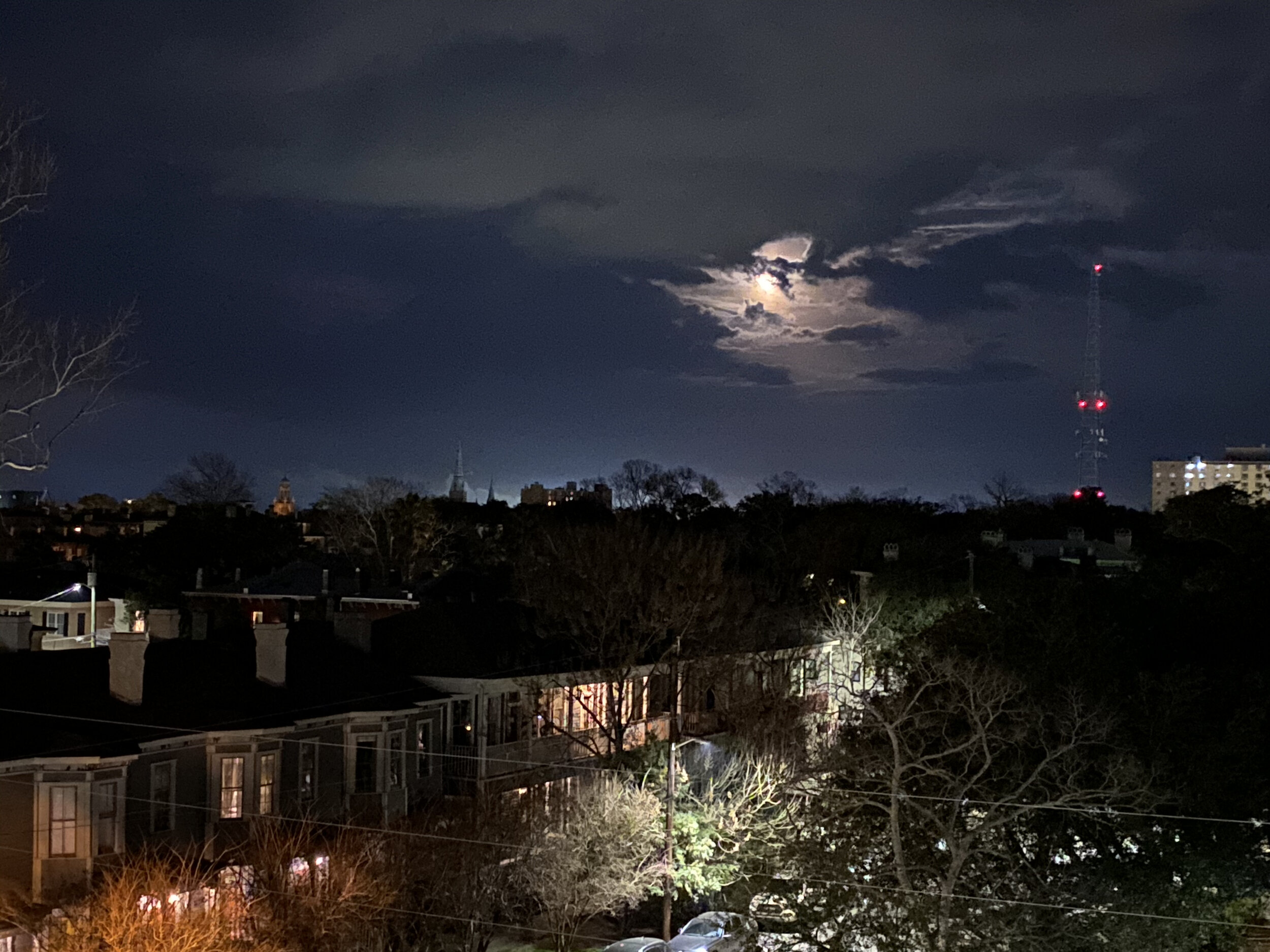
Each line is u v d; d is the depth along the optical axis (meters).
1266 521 52.47
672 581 50.25
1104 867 32.53
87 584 84.44
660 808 42.44
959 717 34.59
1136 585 47.06
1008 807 31.83
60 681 38.25
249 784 39.19
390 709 44.44
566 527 87.50
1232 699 37.41
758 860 32.78
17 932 31.64
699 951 37.62
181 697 39.78
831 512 110.19
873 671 59.06
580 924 42.03
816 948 31.52
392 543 109.88
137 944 28.45
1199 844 33.38
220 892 31.89
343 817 41.81
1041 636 38.09
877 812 32.75
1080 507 133.00
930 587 72.38
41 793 33.62
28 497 162.88
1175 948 32.59
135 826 35.84
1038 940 29.23
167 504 178.12
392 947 34.81
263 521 114.31
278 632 42.72
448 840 36.34
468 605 55.66
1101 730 30.81
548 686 49.38
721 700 53.06
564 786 43.25
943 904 29.09
